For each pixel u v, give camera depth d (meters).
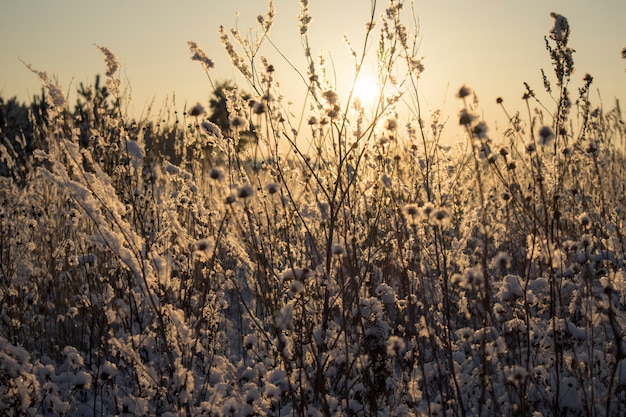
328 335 3.20
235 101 3.41
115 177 3.81
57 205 4.64
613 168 5.14
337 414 2.79
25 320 3.96
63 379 3.13
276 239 3.71
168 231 3.48
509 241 4.36
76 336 3.99
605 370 2.95
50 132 4.58
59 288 4.12
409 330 3.40
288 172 3.70
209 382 3.09
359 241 3.63
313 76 3.46
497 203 4.72
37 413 3.04
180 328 2.82
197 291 3.93
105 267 3.93
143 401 2.90
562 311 2.99
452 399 2.91
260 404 2.78
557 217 2.83
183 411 2.65
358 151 3.74
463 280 2.40
